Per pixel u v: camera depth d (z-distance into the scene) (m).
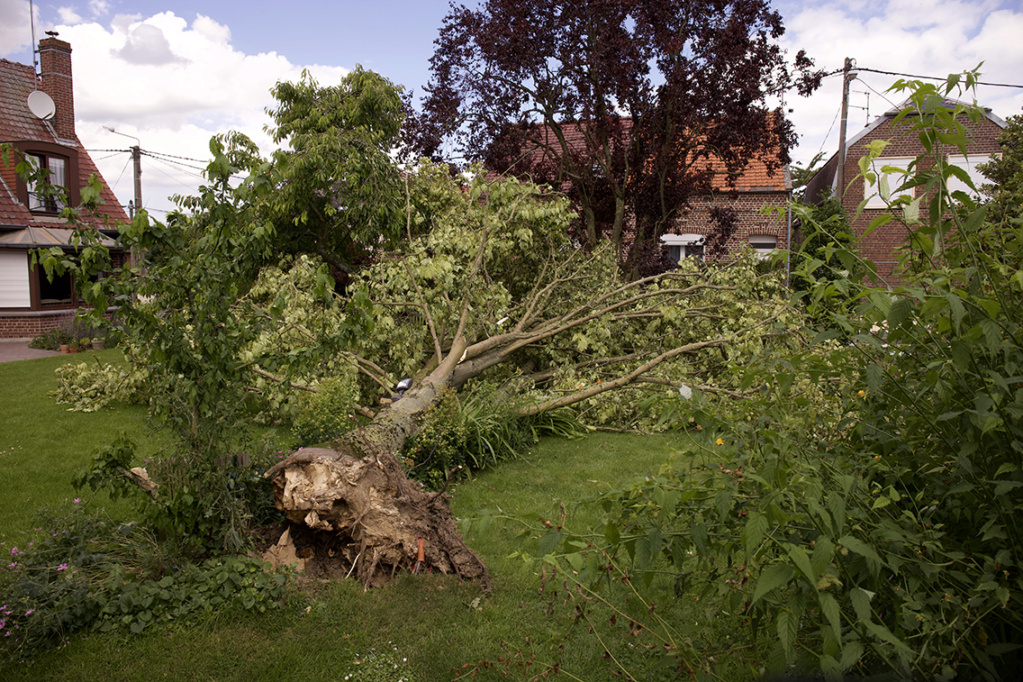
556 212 9.34
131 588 3.51
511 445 6.91
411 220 10.40
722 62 11.77
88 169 21.02
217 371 3.83
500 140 13.06
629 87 12.09
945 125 2.32
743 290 8.48
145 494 4.23
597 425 7.86
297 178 9.88
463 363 7.68
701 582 2.58
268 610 3.58
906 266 2.86
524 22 12.05
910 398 2.45
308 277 8.66
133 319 3.65
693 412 2.55
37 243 18.30
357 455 4.81
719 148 12.53
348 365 7.35
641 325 9.50
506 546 4.55
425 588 3.91
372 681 3.11
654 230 13.32
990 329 2.05
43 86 20.94
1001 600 1.97
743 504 2.35
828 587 1.90
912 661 2.03
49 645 3.21
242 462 4.27
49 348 16.31
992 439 2.28
